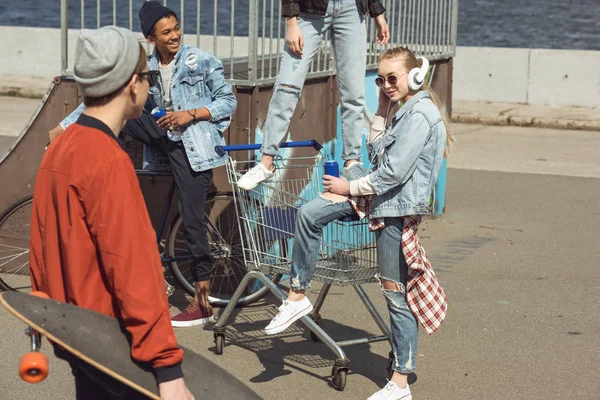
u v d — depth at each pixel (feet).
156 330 8.74
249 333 18.44
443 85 29.30
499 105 53.16
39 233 9.50
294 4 17.72
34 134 21.11
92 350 8.72
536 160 38.52
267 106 20.51
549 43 98.07
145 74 9.55
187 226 18.26
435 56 28.14
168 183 20.36
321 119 22.90
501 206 29.89
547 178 34.47
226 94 18.10
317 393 15.55
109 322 8.98
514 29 103.09
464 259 23.80
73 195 8.96
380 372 16.53
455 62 54.70
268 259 16.98
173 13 17.61
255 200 17.65
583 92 52.60
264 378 16.12
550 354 17.33
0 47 59.36
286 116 18.03
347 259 16.31
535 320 19.19
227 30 91.76
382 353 17.47
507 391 15.62
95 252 9.05
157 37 17.53
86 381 9.89
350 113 19.43
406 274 14.57
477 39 100.12
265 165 17.99
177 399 8.79
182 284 19.98
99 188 8.86
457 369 16.57
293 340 18.13
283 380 16.06
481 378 16.17
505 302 20.33
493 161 38.06
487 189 32.37
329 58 23.17
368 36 25.13
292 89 18.08
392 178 14.06
